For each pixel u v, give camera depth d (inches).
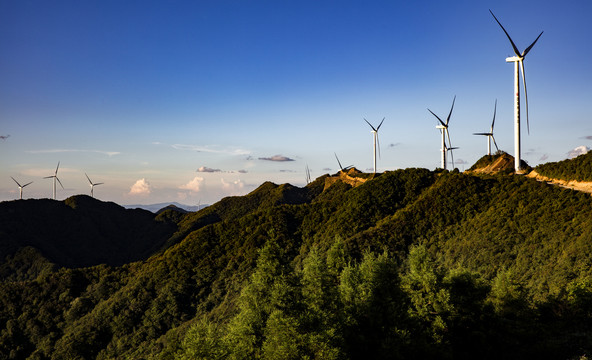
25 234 7116.1
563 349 1314.0
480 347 1480.1
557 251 2199.8
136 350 2664.9
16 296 3449.8
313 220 4067.4
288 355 1067.9
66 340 2864.2
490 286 1640.0
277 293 1218.0
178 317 2950.3
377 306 1402.6
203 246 3826.3
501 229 2768.2
